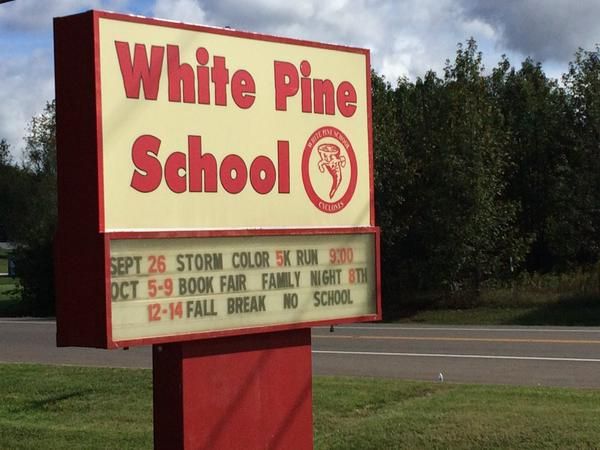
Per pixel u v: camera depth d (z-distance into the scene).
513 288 26.66
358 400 10.02
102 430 8.94
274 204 6.84
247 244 6.61
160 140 6.16
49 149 36.03
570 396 10.15
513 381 12.42
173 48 6.27
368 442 8.02
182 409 6.21
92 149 5.82
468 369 13.75
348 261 7.26
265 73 6.82
